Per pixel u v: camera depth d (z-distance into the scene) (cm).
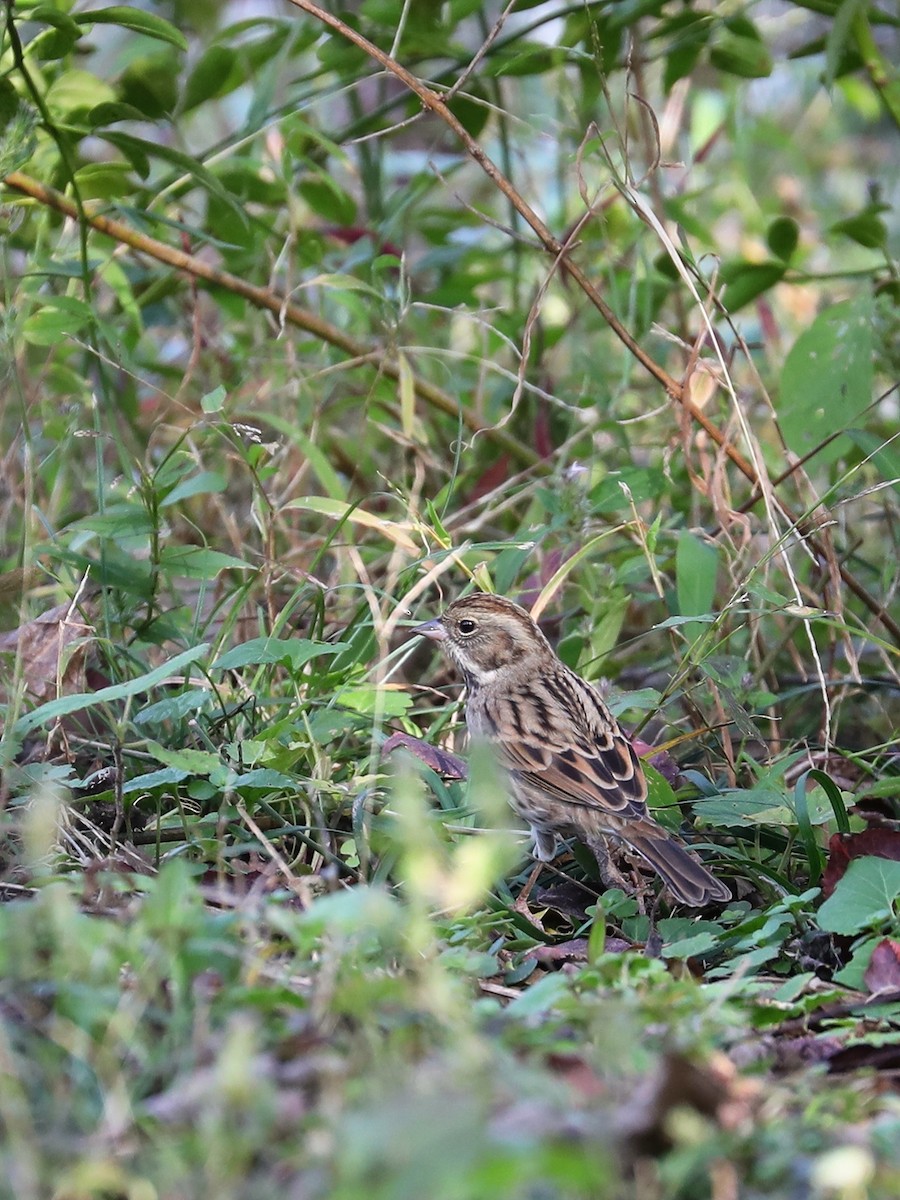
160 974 650
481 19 1478
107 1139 550
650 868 1030
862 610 1265
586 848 1048
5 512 1142
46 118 1114
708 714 1126
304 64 1912
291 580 1245
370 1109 505
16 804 917
